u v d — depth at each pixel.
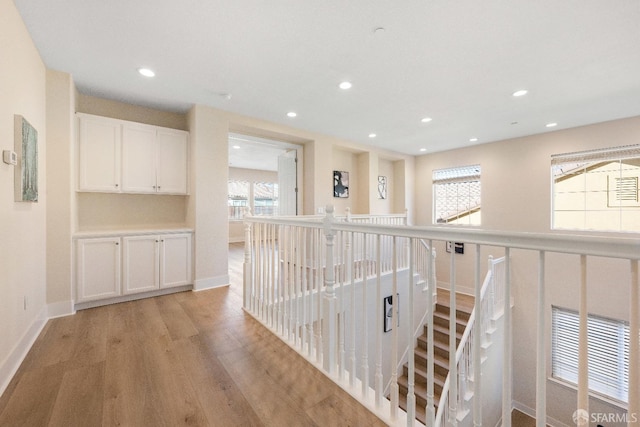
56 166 2.74
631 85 2.98
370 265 4.31
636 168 4.03
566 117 4.02
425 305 4.91
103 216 3.46
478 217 5.77
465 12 1.91
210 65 2.63
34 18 1.99
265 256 2.66
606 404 3.81
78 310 2.94
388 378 4.17
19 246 1.98
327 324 1.89
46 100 2.67
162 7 1.88
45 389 1.67
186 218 3.92
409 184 6.70
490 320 3.81
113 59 2.53
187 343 2.25
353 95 3.29
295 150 5.18
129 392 1.65
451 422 1.20
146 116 3.71
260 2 1.84
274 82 2.97
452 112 3.84
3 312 1.71
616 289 3.89
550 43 2.25
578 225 4.53
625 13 1.90
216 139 3.77
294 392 1.67
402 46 2.31
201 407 1.54
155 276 3.38
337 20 2.01
